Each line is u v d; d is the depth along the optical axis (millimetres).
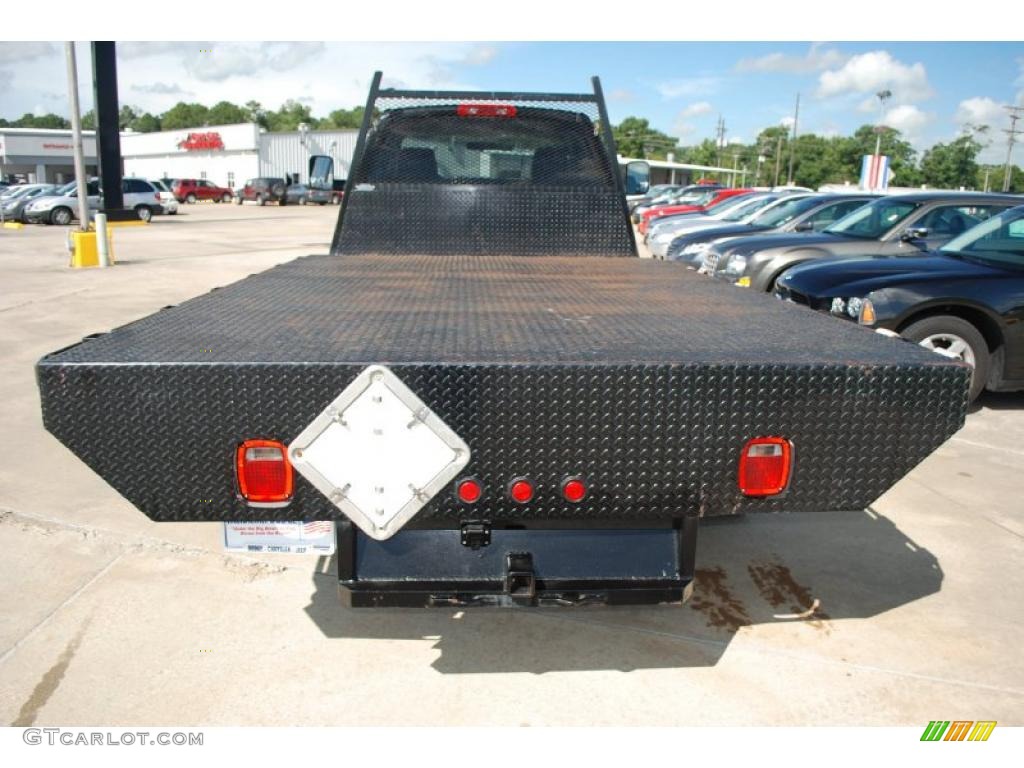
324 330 2328
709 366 1968
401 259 4270
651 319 2572
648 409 1985
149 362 1926
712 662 2789
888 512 4125
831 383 1990
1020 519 4027
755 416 2000
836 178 102438
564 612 3121
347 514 2020
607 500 2045
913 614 3119
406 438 1979
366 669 2725
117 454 1973
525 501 2039
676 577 2389
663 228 14109
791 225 10047
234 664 2736
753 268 7898
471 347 2125
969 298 5484
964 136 95062
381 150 4441
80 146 15766
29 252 17156
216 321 2453
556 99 4445
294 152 61812
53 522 3859
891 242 7758
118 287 11688
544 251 4508
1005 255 5961
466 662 2775
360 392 1948
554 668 2746
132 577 3338
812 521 4027
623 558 2402
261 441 1976
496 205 4457
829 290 5824
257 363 1934
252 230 25578
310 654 2807
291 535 2318
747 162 113250
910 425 2025
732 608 3162
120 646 2832
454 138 4441
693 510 2062
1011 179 97188
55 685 2607
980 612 3135
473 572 2371
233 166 63031
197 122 145875
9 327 8469
